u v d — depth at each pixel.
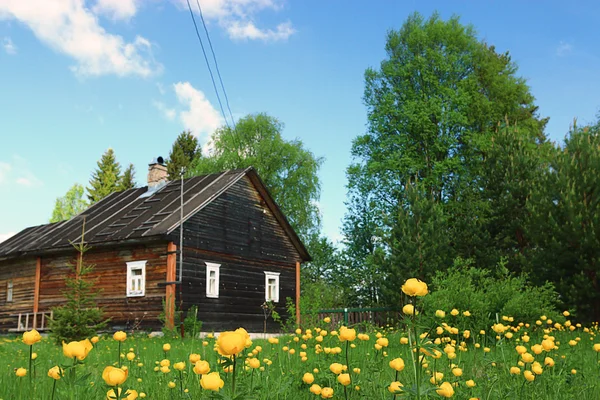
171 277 22.45
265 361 4.75
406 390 2.83
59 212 64.75
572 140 22.22
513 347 9.03
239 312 25.62
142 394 4.32
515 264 24.86
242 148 47.16
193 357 3.72
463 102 35.44
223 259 25.34
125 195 31.95
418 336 2.85
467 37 38.41
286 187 46.25
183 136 60.97
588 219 19.67
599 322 19.33
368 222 39.75
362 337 5.24
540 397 4.60
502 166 27.08
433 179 35.59
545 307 13.86
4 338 24.50
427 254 25.56
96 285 24.47
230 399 2.48
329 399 3.90
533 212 21.55
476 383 4.72
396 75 37.69
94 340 5.36
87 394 4.15
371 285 38.62
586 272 19.86
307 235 46.47
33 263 26.97
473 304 11.69
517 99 39.53
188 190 27.19
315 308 18.52
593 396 4.99
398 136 36.38
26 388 4.92
